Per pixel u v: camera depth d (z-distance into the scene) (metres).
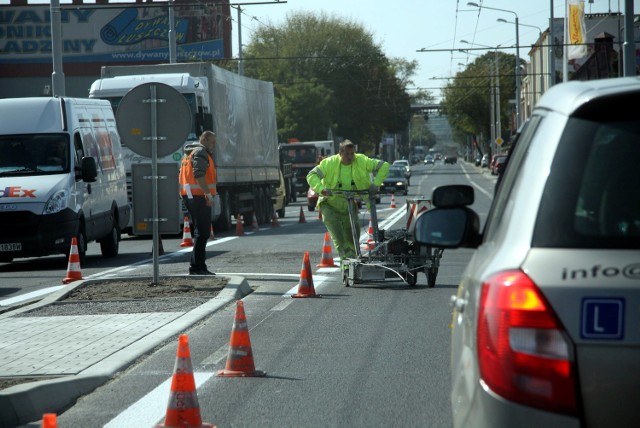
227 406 19.28
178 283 37.81
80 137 53.06
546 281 8.27
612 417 8.05
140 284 37.81
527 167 9.13
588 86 9.38
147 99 37.22
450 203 11.63
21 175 50.78
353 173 39.34
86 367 22.44
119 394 20.50
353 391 20.38
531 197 8.82
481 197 142.38
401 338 26.66
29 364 22.83
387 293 36.53
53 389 19.77
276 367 23.05
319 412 18.62
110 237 57.41
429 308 32.31
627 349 8.05
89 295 35.38
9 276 47.59
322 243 62.72
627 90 8.82
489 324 8.48
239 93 85.75
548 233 8.55
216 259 52.28
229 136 80.75
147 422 18.08
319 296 35.84
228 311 32.31
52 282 43.91
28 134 51.75
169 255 57.22
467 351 9.30
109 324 29.03
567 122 8.99
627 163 8.69
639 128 8.83
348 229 40.75
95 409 19.22
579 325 8.12
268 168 96.25
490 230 10.13
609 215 8.52
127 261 53.75
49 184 50.03
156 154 37.44
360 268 38.03
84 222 52.12
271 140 98.81
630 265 8.20
